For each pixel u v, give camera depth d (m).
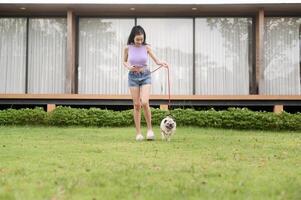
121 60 16.91
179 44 16.84
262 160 6.52
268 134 12.02
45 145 8.29
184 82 16.80
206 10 16.30
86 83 16.88
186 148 7.88
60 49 16.84
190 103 15.73
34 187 4.48
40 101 15.69
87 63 16.91
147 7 15.91
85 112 14.02
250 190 4.44
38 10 16.34
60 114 13.92
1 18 16.91
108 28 16.95
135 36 9.21
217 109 16.41
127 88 16.86
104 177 5.02
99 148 7.75
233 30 16.86
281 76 16.81
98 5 15.66
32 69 16.84
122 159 6.43
